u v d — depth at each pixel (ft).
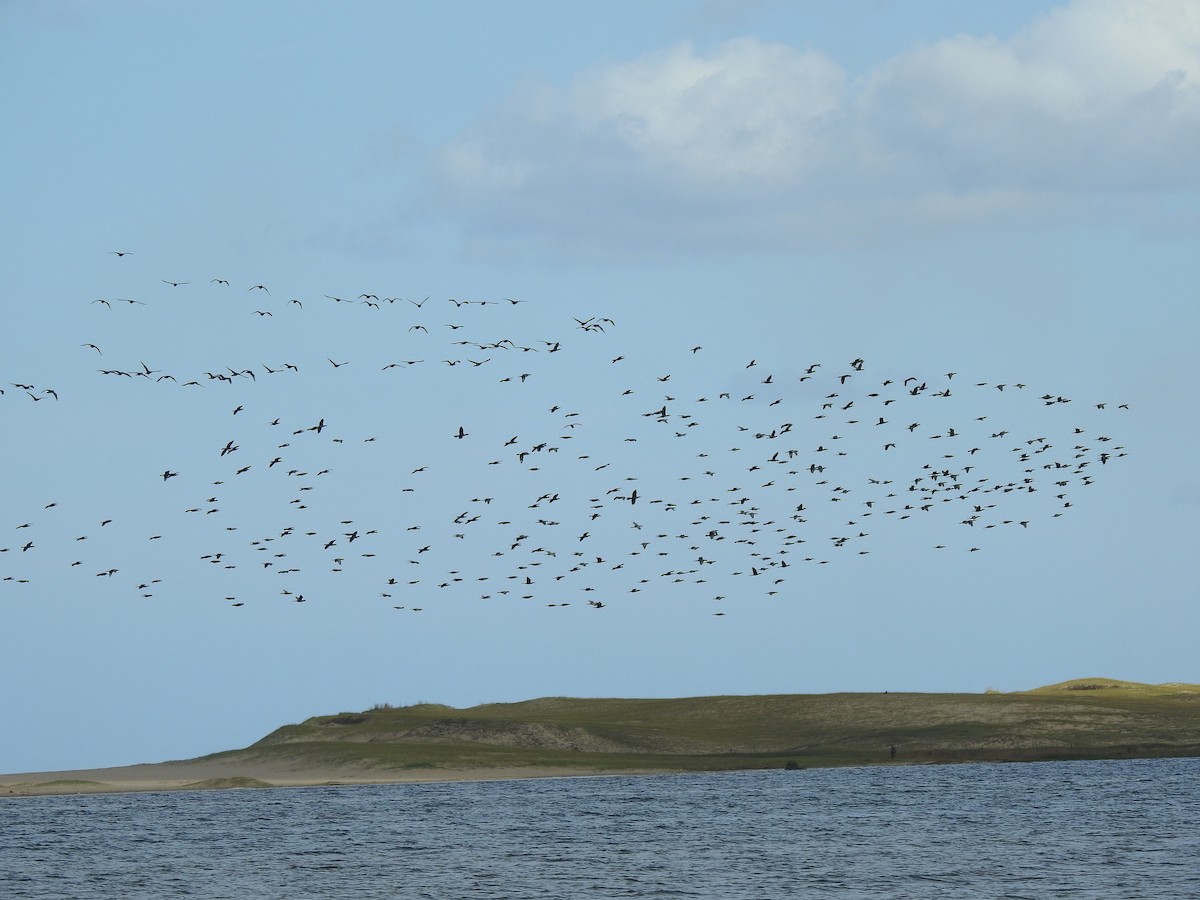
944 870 241.14
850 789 409.08
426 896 217.36
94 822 341.41
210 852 275.59
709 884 227.20
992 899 210.38
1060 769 467.93
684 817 334.85
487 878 236.22
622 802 376.89
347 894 220.23
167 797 431.02
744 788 418.92
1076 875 234.17
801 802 370.73
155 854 273.54
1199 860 251.60
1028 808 345.31
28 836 308.81
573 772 485.56
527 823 324.19
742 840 286.66
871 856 260.21
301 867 251.80
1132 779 426.10
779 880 231.09
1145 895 212.84
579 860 257.96
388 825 323.57
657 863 253.24
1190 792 382.42
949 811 341.41
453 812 354.13
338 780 477.77
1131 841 279.90
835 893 217.36
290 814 356.79
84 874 245.24
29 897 220.02
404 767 492.54
